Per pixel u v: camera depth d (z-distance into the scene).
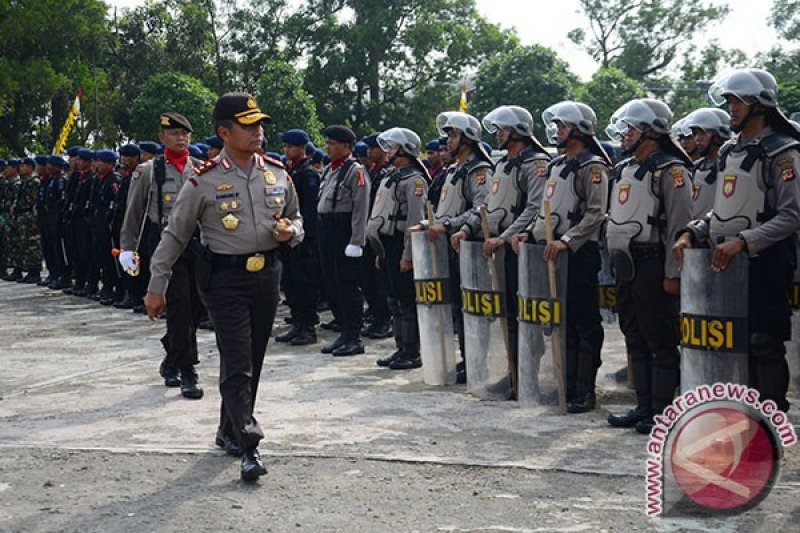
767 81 5.44
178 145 7.41
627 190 5.91
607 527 4.27
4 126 35.22
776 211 5.41
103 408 6.90
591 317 6.62
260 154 5.36
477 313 7.08
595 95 42.38
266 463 5.36
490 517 4.43
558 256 6.40
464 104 20.64
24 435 6.12
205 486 4.96
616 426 6.09
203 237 5.17
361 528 4.31
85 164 14.40
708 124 6.52
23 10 32.12
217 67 41.94
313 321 9.95
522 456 5.42
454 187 7.59
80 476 5.18
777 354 5.67
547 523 4.33
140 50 40.59
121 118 40.25
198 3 41.03
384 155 9.84
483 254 7.03
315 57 40.97
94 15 34.72
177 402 7.07
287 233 5.15
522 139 7.05
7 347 9.95
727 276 5.34
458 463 5.28
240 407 5.07
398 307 8.39
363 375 8.07
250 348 5.18
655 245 5.85
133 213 7.37
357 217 8.87
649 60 58.09
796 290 6.41
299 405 6.86
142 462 5.42
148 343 10.11
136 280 12.86
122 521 4.46
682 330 5.53
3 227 17.27
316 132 35.56
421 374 8.11
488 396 7.07
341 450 5.60
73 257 14.80
